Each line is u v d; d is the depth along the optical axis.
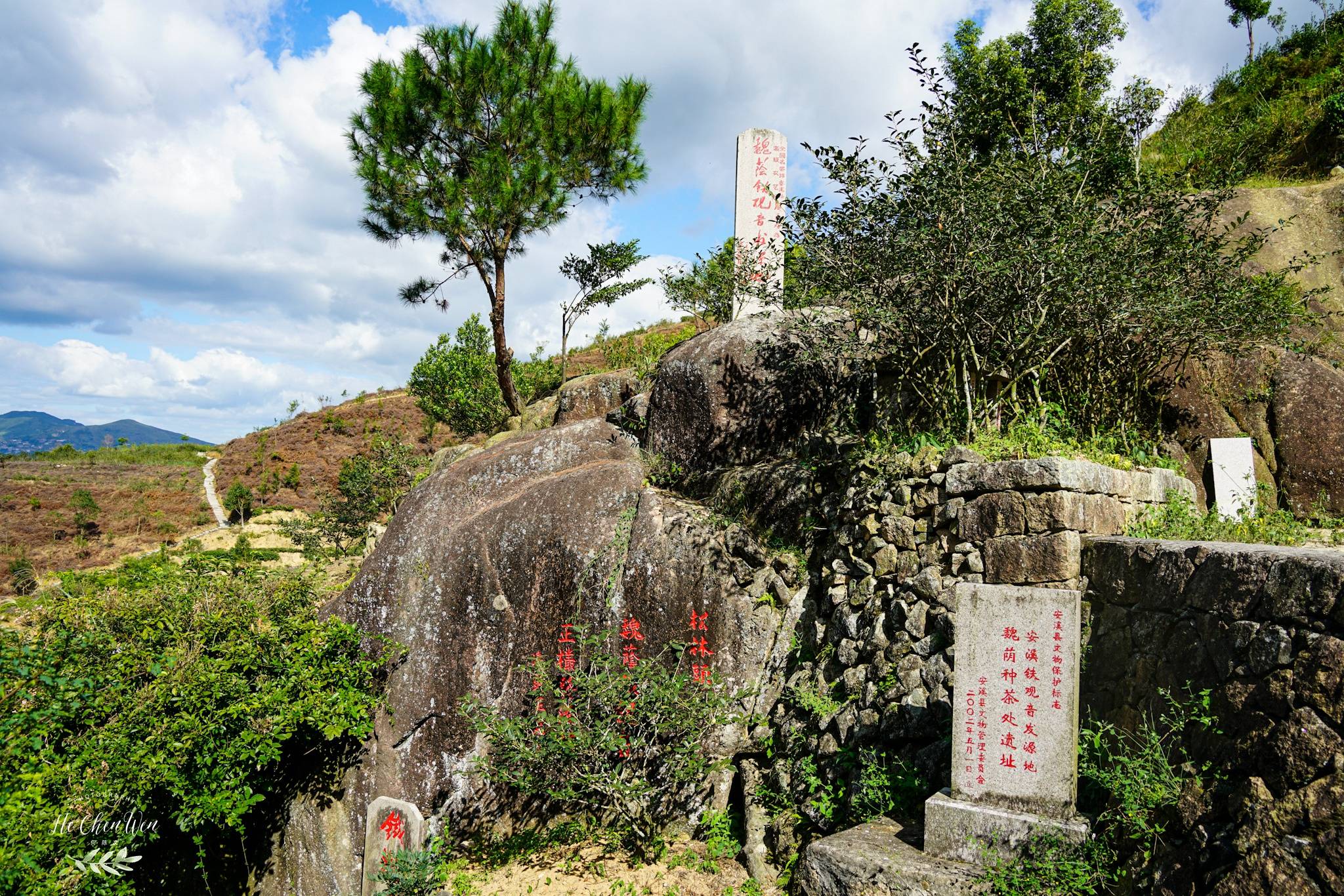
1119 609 4.54
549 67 13.38
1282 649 3.20
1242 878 2.99
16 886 5.39
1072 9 13.08
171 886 8.12
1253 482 7.40
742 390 8.71
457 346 18.20
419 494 9.49
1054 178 6.64
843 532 6.76
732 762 6.56
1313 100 12.47
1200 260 6.74
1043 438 6.02
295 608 8.63
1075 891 3.79
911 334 7.00
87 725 6.86
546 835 7.01
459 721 8.20
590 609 7.87
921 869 4.15
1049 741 4.20
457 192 12.51
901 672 5.57
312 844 8.20
